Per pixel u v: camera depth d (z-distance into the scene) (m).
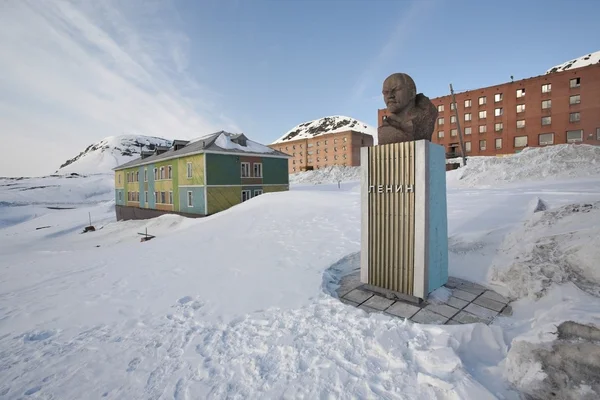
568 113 35.09
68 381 3.53
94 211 47.75
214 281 6.89
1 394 3.35
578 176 17.53
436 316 4.48
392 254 5.32
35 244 27.47
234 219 15.95
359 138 67.06
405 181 5.10
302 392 3.06
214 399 3.07
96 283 7.47
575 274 4.57
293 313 4.89
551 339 3.01
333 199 16.41
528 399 2.70
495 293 5.19
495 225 7.94
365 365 3.39
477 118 40.84
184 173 25.20
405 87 5.26
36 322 5.29
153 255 10.48
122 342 4.40
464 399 2.66
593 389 2.53
